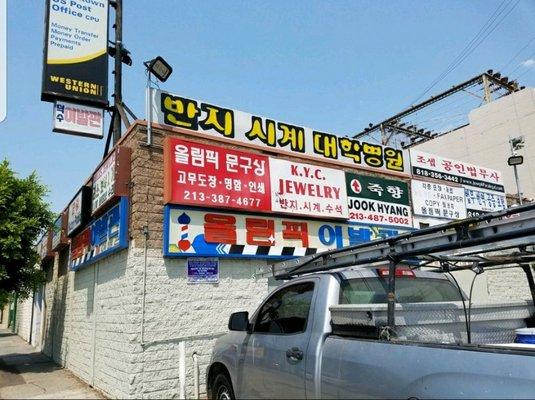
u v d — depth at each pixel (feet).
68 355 37.24
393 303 12.19
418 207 38.70
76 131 31.60
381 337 11.74
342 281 14.10
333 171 33.32
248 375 15.85
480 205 44.73
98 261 30.78
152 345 24.21
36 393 27.37
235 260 27.96
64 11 32.76
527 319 15.21
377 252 13.56
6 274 34.99
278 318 15.55
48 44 31.73
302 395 13.12
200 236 26.53
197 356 24.90
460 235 11.20
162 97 27.55
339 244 32.37
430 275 16.15
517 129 73.10
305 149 33.01
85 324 32.81
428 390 9.75
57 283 45.57
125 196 26.04
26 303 69.92
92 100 32.32
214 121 29.32
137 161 25.84
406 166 39.42
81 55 32.65
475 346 9.81
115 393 24.98
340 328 12.93
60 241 40.78
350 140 35.83
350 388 11.60
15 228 34.96
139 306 24.25
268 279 29.01
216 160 27.81
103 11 34.27
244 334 17.02
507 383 8.75
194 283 26.16
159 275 25.20
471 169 45.16
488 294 37.88
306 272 16.89
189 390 24.63
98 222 30.78
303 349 13.43
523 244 13.28
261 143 31.01
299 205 30.71
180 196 25.98
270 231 29.37
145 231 25.17
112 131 34.86
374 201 35.60
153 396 23.72
